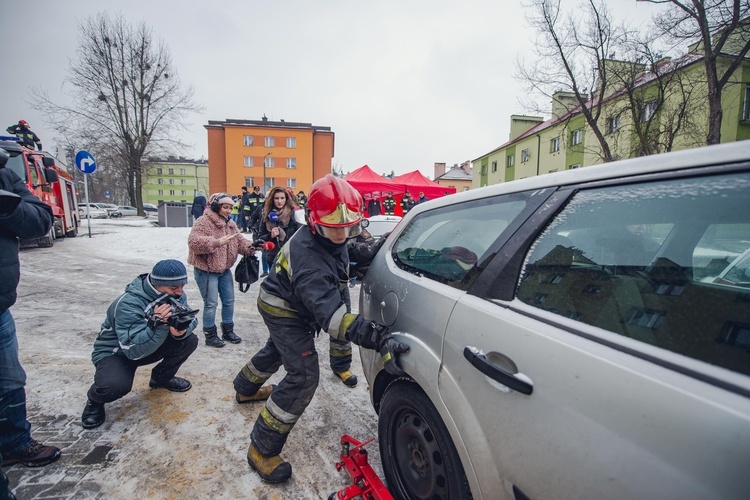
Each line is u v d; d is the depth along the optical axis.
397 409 1.77
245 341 4.12
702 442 0.76
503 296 1.34
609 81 14.83
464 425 1.30
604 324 1.06
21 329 4.14
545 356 1.08
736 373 0.81
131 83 29.39
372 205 15.98
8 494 1.43
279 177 47.53
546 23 14.98
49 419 2.50
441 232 1.86
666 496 0.78
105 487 1.93
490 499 1.21
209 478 2.03
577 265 1.21
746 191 0.91
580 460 0.94
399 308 1.82
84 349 3.67
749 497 0.68
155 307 2.37
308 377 2.00
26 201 1.88
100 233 14.69
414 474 1.67
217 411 2.67
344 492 1.80
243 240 3.97
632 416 0.87
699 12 11.09
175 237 12.79
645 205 1.10
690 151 1.05
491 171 38.69
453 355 1.40
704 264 1.20
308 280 1.76
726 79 11.37
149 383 2.98
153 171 36.59
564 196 1.33
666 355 0.91
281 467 2.02
